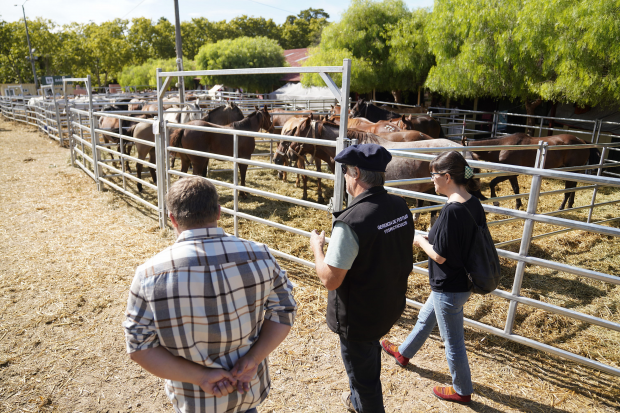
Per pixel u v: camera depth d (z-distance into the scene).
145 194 7.04
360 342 1.86
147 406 2.42
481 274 1.98
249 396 1.37
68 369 2.71
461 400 2.37
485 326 2.88
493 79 9.27
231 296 1.22
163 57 49.91
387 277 1.74
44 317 3.28
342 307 1.81
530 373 2.66
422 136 6.33
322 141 3.32
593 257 4.66
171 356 1.21
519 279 2.66
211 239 1.26
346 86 3.00
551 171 2.40
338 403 2.43
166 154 5.09
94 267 4.19
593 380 2.60
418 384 2.58
